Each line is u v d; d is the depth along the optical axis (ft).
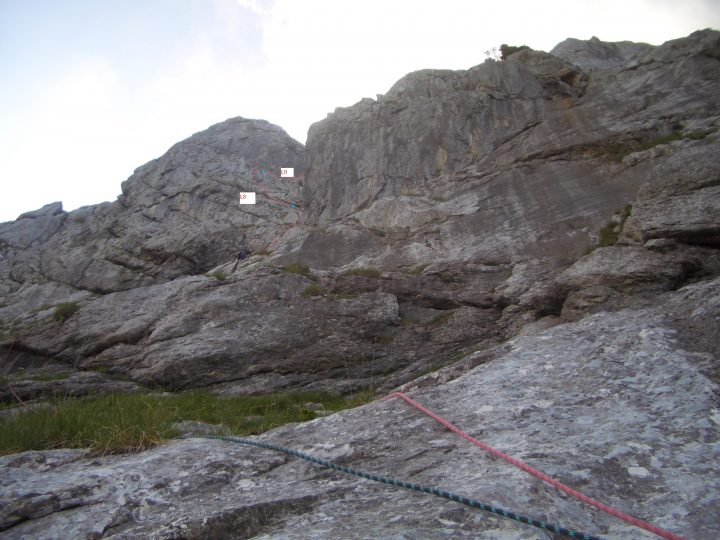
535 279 39.78
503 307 40.47
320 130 74.79
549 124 57.06
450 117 64.90
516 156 55.26
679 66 54.49
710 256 30.55
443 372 21.07
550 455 12.16
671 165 33.22
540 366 18.43
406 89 72.18
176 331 42.96
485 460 12.61
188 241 70.18
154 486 13.10
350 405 30.53
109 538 10.61
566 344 19.94
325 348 39.81
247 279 47.32
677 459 11.50
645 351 17.02
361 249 50.52
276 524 10.87
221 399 34.17
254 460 14.73
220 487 13.24
